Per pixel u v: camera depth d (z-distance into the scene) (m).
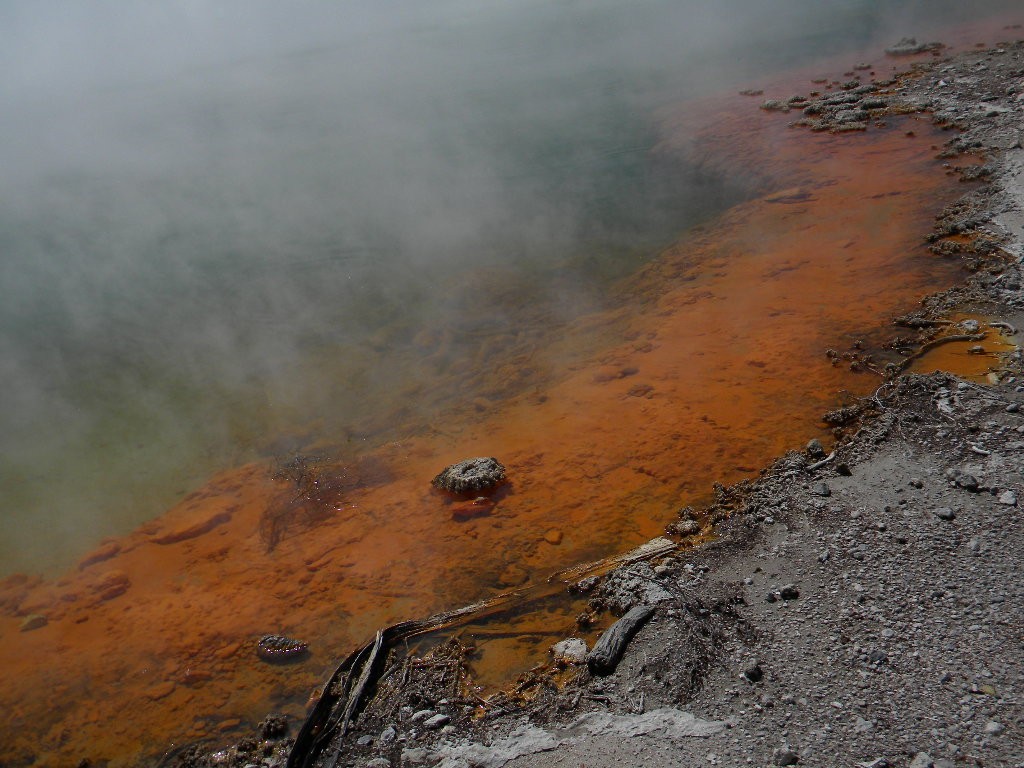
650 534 6.46
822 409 7.61
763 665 4.88
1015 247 9.52
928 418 6.92
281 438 9.01
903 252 10.31
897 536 5.70
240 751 5.12
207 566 7.02
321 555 6.90
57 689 5.88
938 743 4.14
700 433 7.64
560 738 4.70
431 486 7.60
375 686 5.37
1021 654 4.56
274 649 5.91
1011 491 5.84
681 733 4.52
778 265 10.85
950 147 13.14
